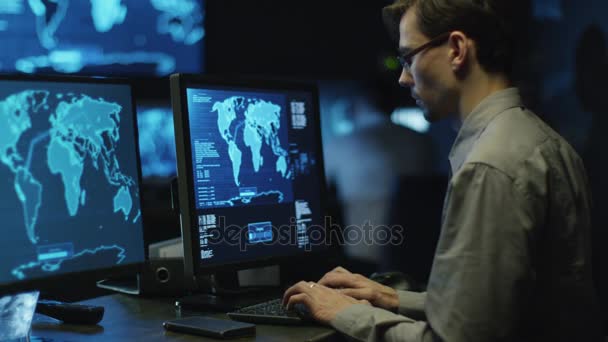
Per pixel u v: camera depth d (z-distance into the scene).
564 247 1.35
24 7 4.04
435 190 3.17
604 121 3.38
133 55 4.36
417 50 1.44
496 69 1.42
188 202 1.69
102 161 1.55
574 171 1.39
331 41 4.92
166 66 4.48
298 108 1.97
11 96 1.41
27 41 4.07
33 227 1.43
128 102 1.61
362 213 3.17
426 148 3.19
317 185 1.99
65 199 1.48
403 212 3.16
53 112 1.47
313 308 1.51
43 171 1.45
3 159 1.40
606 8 3.72
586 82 3.46
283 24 4.88
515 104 1.40
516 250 1.25
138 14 4.37
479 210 1.27
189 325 1.48
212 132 1.76
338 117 4.72
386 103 3.24
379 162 3.14
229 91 1.80
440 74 1.44
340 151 3.21
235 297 1.82
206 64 4.66
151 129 4.36
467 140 1.42
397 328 1.38
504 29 1.41
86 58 4.23
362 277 1.71
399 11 1.50
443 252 1.31
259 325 1.55
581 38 3.53
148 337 1.45
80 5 4.18
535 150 1.32
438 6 1.41
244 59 4.81
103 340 1.43
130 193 1.59
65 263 1.47
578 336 1.39
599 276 3.04
